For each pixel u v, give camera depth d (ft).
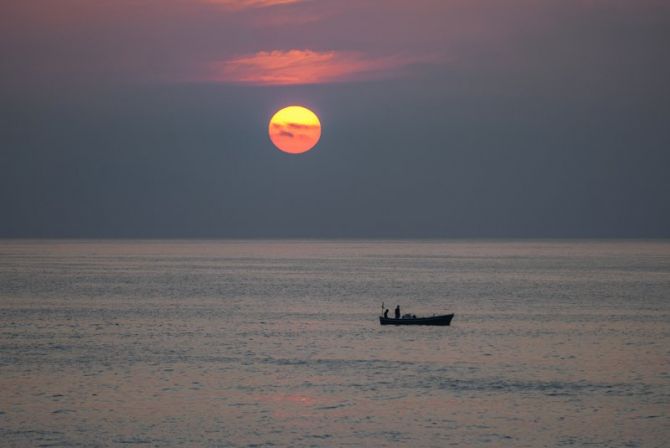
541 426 652.89
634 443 615.57
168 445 608.60
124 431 639.35
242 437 626.23
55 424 655.76
